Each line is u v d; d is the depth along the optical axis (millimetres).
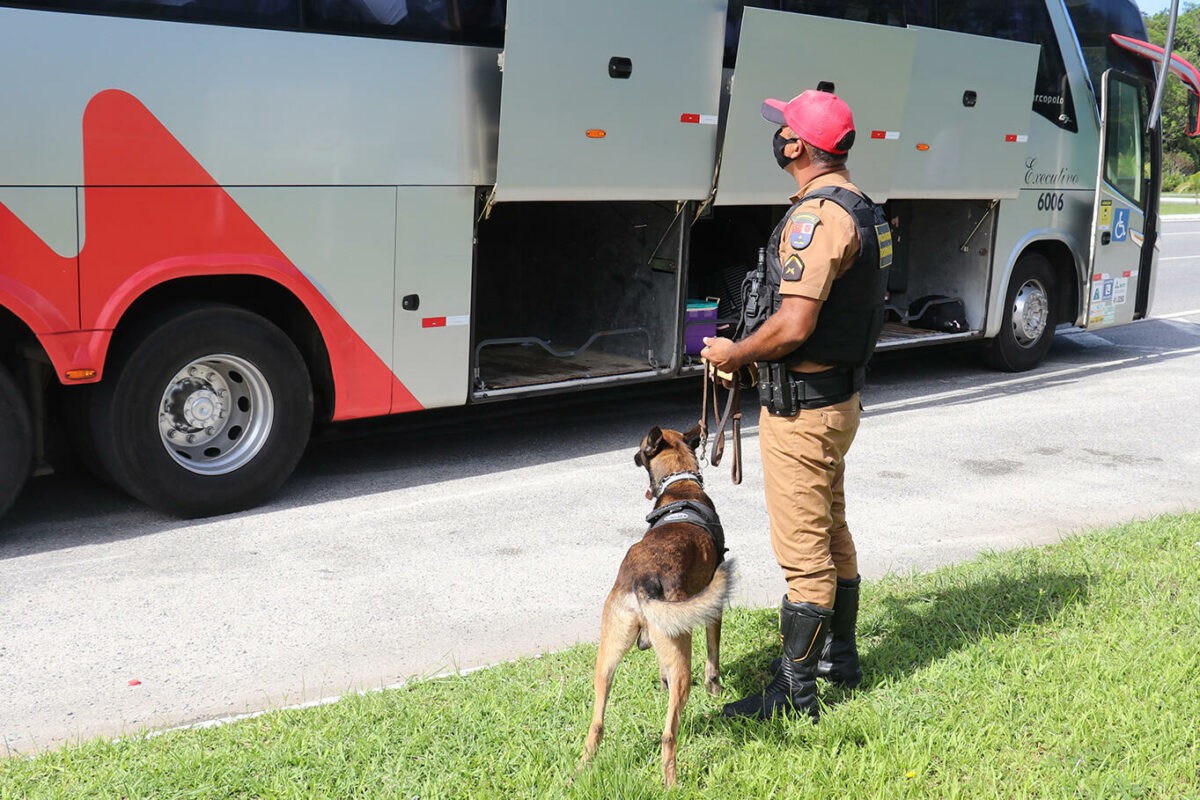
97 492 6246
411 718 3490
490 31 6305
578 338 8227
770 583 5016
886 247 3480
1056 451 7398
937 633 4223
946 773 3209
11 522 5715
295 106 5695
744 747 3365
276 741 3357
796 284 3316
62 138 5059
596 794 3043
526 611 4676
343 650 4277
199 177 5453
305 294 5891
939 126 8508
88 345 5242
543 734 3414
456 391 6609
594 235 7980
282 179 5715
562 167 6453
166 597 4758
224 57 5449
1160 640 4027
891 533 5723
